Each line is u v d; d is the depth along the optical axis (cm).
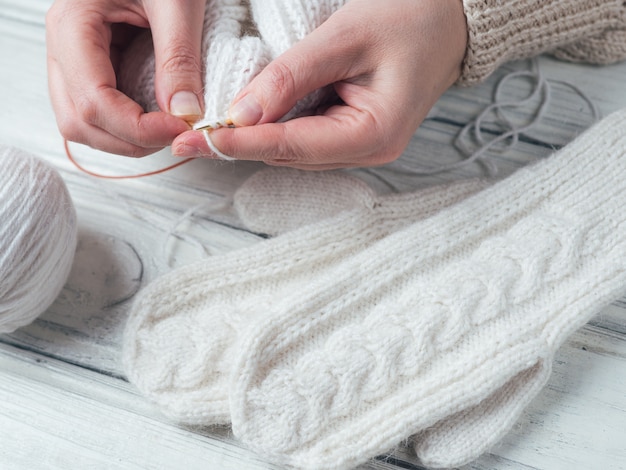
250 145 42
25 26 54
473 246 47
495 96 52
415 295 46
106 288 49
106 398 47
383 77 44
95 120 44
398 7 44
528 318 45
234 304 48
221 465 46
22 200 44
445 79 47
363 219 49
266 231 50
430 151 52
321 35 43
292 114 47
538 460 46
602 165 48
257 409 44
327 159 44
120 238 50
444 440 45
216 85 45
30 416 47
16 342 48
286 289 48
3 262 43
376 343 45
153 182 51
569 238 46
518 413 45
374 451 44
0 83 53
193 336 46
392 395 45
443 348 45
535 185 48
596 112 52
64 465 46
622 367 48
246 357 44
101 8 45
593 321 48
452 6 46
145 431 47
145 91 47
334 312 46
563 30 50
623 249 46
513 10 48
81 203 51
